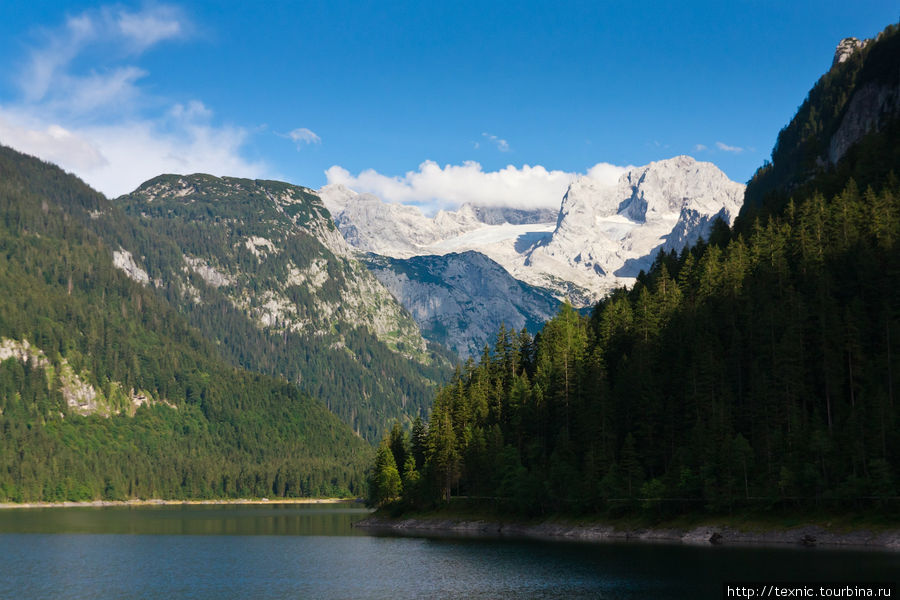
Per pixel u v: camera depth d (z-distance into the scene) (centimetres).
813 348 18050
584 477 18525
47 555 17162
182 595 12156
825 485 15038
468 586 12350
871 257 19075
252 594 12162
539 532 18850
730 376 18900
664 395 19312
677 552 14600
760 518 15738
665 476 17225
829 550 13800
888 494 14225
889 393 16375
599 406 19038
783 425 16888
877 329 17812
